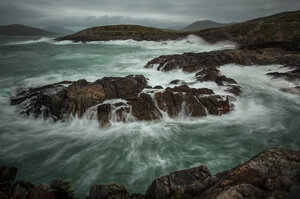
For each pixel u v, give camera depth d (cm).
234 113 1580
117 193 691
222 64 2978
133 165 1070
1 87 2169
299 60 2944
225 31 7406
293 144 1206
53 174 1013
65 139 1311
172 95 1588
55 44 7825
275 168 572
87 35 9194
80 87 1630
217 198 470
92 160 1116
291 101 1795
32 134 1362
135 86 1791
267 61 3119
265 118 1525
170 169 1027
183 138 1299
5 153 1166
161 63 2980
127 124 1422
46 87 1892
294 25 5756
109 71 2928
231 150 1172
